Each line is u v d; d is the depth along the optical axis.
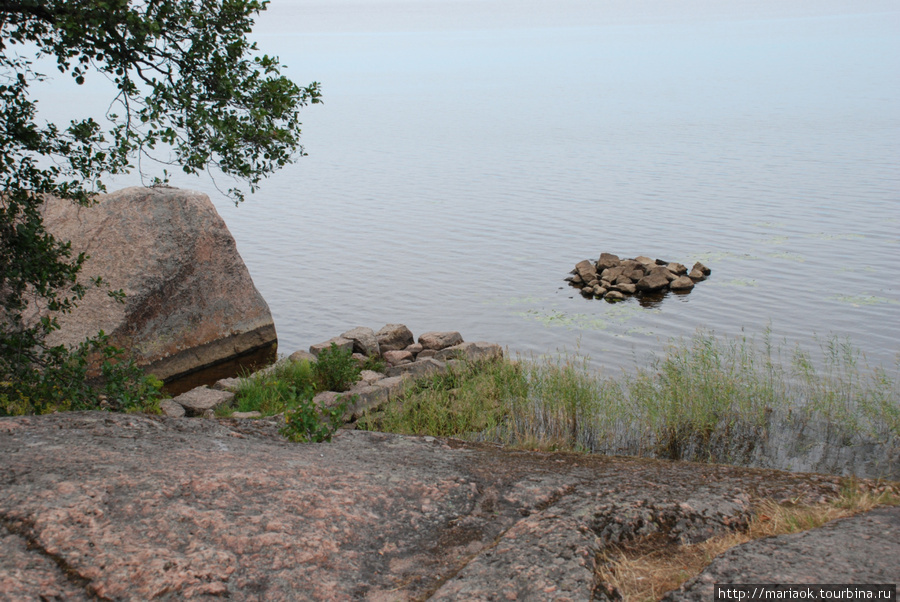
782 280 24.39
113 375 10.53
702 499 6.08
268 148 9.30
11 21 8.76
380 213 39.44
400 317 22.48
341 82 181.62
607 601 4.61
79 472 5.75
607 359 18.05
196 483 5.69
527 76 180.88
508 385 14.34
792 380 14.84
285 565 4.89
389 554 5.24
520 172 52.94
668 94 121.88
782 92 116.25
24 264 9.96
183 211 17.33
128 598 4.45
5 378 10.24
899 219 32.84
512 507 6.01
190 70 8.94
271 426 8.24
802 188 41.81
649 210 37.88
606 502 5.93
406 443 7.90
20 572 4.52
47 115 84.44
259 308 19.19
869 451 11.53
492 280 26.28
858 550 5.01
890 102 94.56
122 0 7.99
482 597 4.59
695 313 21.59
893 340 18.23
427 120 96.38
